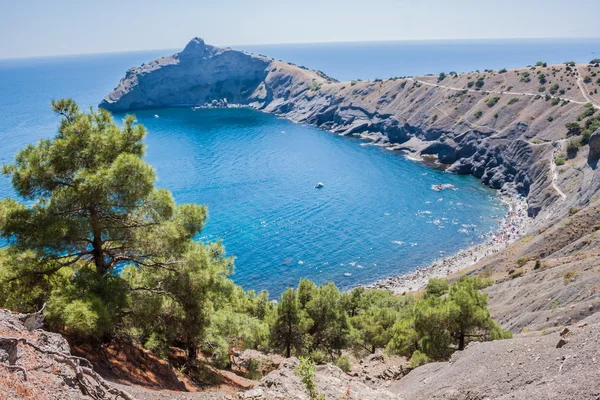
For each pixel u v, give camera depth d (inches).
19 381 350.3
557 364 581.9
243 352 1216.8
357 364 1348.4
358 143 7342.5
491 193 4938.5
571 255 2210.9
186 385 706.8
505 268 2578.7
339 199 4621.1
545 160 4667.8
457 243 3666.3
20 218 641.6
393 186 5078.7
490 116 6008.9
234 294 869.8
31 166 644.7
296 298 1250.6
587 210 2588.6
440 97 7066.9
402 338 1240.8
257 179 5241.1
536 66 6889.8
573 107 5137.8
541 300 1620.3
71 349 564.7
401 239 3727.9
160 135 7741.1
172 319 752.3
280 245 3577.8
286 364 756.6
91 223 668.1
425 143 6584.6
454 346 1160.2
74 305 549.6
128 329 716.7
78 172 671.1
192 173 5442.9
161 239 699.4
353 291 2230.6
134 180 646.5
